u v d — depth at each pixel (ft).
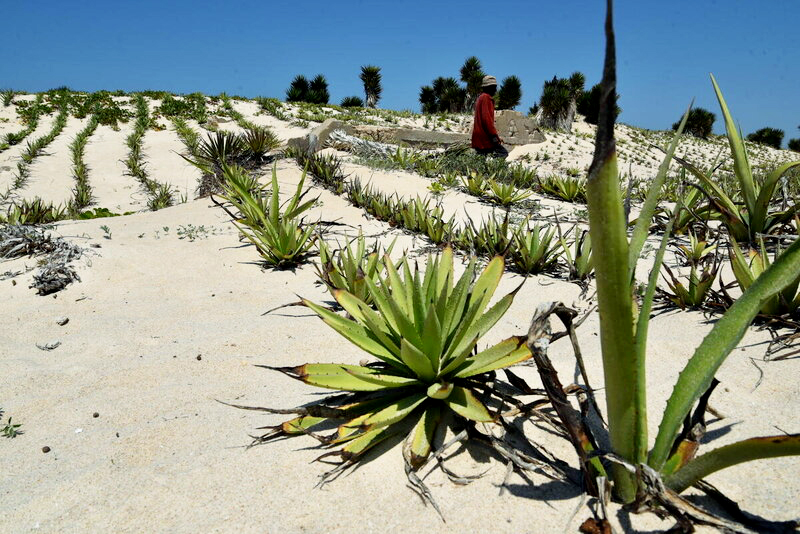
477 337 6.76
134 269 15.94
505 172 32.17
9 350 10.84
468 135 45.39
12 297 14.01
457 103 100.53
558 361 9.00
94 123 59.82
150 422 7.93
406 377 7.48
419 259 17.16
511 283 14.78
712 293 10.68
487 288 8.40
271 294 14.21
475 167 32.58
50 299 13.87
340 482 6.21
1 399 8.86
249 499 5.99
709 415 6.97
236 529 5.52
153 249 17.85
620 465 5.16
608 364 4.69
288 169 31.55
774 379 7.59
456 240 18.56
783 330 9.21
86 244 17.37
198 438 7.41
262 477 6.39
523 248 15.23
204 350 10.59
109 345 11.02
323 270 15.51
